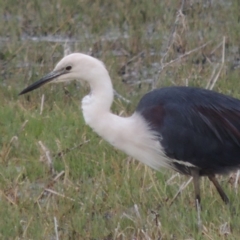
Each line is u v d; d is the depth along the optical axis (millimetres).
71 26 18750
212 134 10367
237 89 14836
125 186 11133
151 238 9703
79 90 15266
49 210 10625
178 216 10180
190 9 19000
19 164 12328
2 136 13203
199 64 16406
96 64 10562
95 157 12273
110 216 10578
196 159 10500
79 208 10727
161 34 17797
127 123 10625
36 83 10930
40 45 17547
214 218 10094
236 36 17547
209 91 10648
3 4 20109
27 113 14023
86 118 10664
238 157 10500
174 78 15555
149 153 10703
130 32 18109
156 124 10531
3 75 16484
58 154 12352
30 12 19766
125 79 16172
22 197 11078
